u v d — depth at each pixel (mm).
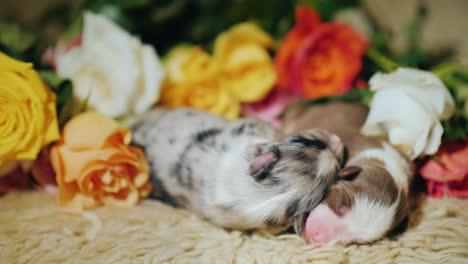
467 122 544
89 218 542
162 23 670
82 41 607
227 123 584
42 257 500
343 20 679
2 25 586
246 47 630
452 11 682
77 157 531
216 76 629
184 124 583
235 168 533
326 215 504
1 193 580
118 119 600
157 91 611
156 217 543
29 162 559
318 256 493
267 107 650
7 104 516
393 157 536
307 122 600
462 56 652
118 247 507
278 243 510
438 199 545
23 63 519
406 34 659
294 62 616
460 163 535
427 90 521
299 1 688
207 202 537
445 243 497
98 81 594
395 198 505
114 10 645
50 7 710
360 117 582
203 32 688
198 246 509
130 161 539
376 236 500
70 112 562
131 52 596
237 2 687
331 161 517
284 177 513
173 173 561
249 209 519
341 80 616
